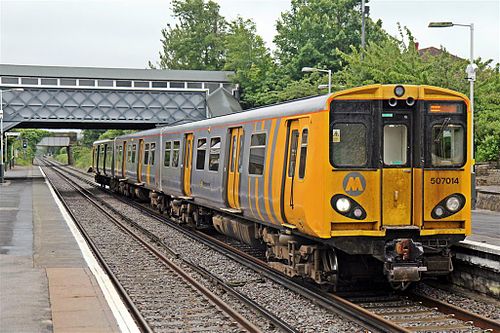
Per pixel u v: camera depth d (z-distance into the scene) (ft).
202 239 82.79
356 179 47.62
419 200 48.21
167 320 44.14
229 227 74.33
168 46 354.95
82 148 574.15
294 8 255.50
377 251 48.26
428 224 48.83
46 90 193.36
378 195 47.73
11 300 45.14
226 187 72.69
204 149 82.74
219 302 47.52
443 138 48.96
